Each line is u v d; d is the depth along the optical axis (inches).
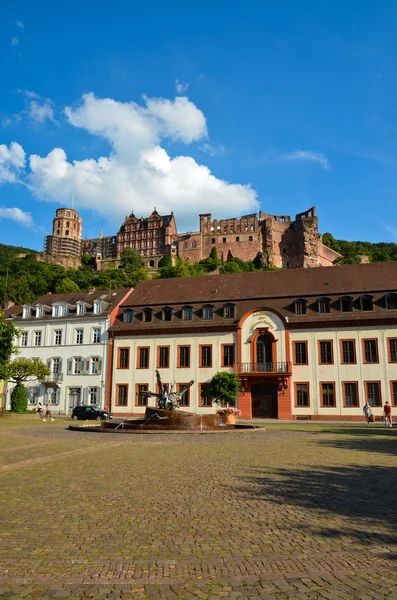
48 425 1341.0
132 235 6830.7
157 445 768.9
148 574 234.1
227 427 1139.9
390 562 249.0
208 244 6358.3
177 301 2154.3
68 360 2222.0
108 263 6501.0
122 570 238.7
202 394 1985.7
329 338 1878.7
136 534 293.6
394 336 1811.0
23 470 515.8
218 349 2000.5
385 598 208.2
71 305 2337.6
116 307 2234.3
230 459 603.5
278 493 404.8
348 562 249.1
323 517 331.0
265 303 2012.8
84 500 378.0
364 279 2001.7
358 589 217.3
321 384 1855.3
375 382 1803.6
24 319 2351.1
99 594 212.4
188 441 837.8
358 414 1801.2
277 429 1226.6
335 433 1099.3
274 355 1915.6
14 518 326.3
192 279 2310.5
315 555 259.0
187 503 369.1
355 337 1851.6
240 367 1943.9
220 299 2092.8
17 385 1905.8
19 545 273.3
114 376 2121.1
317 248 6205.7
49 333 2294.5
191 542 279.4
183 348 2050.9
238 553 262.1
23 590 215.8
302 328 1913.1
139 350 2110.0
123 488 422.3
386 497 390.6
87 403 2153.1
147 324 2122.3
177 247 6456.7
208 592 214.7
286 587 219.6
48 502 370.9
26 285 4758.9
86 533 295.1
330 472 510.0
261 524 314.5
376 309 1856.5
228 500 379.6
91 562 248.7
